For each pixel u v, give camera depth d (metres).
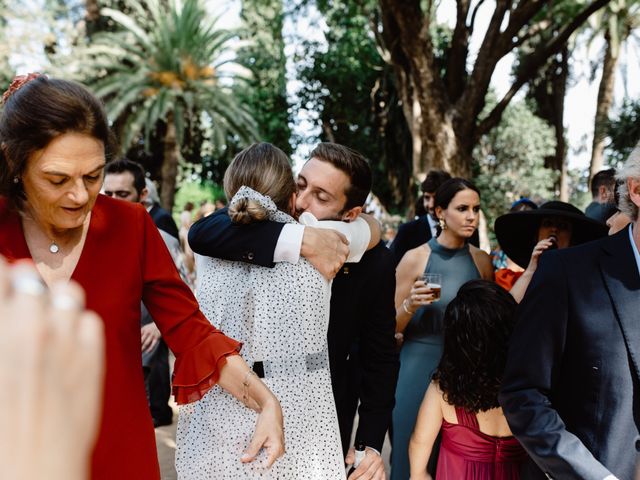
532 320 1.79
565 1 19.06
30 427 0.33
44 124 1.22
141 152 30.02
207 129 28.69
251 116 24.34
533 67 13.22
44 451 0.34
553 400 1.81
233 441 1.64
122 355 1.44
